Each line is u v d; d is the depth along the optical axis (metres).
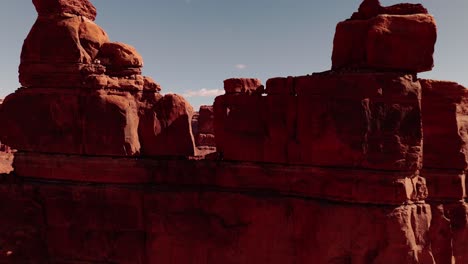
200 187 15.52
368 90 12.88
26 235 15.22
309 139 13.66
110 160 15.46
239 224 14.75
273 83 14.48
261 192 14.73
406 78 12.97
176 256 14.99
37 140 15.74
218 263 14.76
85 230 15.47
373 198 12.75
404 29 12.99
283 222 14.17
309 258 13.55
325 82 13.36
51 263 15.34
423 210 13.24
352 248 12.76
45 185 15.71
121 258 15.25
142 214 15.34
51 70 15.56
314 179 13.73
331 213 13.09
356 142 12.82
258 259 14.38
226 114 15.32
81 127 15.48
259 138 14.72
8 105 15.95
